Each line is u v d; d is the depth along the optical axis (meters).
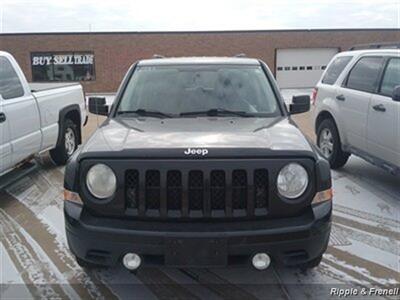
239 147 2.96
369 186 5.95
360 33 30.89
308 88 30.80
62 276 3.57
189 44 29.64
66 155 7.38
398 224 4.62
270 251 2.84
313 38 30.59
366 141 5.69
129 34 29.12
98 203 2.95
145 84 4.28
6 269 3.70
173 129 3.44
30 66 28.95
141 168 2.89
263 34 30.11
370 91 5.64
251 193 2.88
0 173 5.26
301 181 2.94
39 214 5.05
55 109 6.86
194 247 2.80
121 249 2.87
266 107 4.04
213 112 3.93
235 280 3.49
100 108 4.51
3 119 5.20
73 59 29.14
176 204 2.91
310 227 2.88
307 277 3.52
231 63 4.54
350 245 4.10
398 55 5.25
